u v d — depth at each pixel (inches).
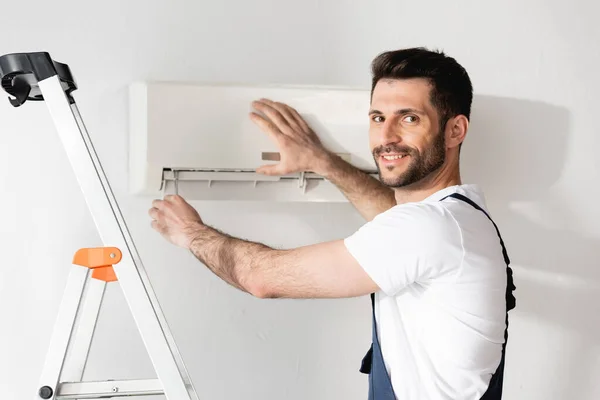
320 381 74.2
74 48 68.2
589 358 78.0
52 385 48.9
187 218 61.3
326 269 53.7
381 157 60.3
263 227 72.4
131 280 49.1
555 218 76.7
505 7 75.0
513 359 77.0
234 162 63.3
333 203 73.7
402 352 55.2
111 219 48.9
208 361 72.1
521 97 75.6
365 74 73.0
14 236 68.4
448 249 52.4
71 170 69.0
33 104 68.1
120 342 70.1
